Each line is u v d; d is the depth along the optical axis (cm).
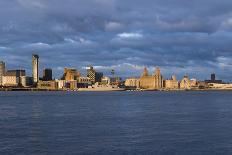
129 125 7519
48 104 17362
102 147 4888
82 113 11181
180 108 13650
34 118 9362
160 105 16025
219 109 12875
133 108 13825
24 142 5309
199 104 16838
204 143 5169
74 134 6141
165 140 5444
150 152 4572
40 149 4766
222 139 5534
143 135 5988
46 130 6700
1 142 5316
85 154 4469
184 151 4644
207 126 7256
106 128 6988
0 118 9394
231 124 7612
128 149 4750
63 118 9325
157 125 7481
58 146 4975
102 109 13250
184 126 7281
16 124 7812
